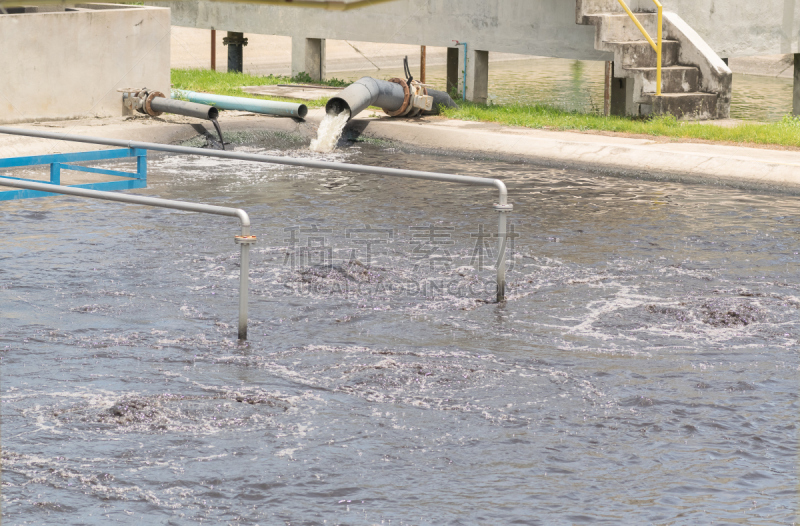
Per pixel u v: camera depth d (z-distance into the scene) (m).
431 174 16.84
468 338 15.62
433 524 9.54
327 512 9.81
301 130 36.91
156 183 27.67
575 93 54.59
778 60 65.62
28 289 17.45
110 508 9.78
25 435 11.52
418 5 46.03
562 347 15.22
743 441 11.66
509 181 29.14
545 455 11.29
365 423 12.23
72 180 27.83
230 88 44.41
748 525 9.46
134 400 12.67
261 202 25.42
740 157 28.89
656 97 36.59
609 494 10.25
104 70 36.00
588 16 38.00
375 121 36.94
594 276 19.09
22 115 33.97
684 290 18.20
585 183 28.95
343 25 48.97
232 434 11.78
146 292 17.56
